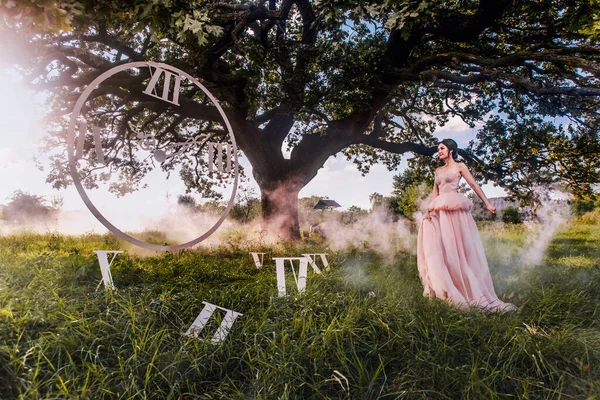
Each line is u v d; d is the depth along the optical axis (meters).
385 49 11.09
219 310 3.52
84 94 4.47
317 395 2.27
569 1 8.76
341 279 4.90
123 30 10.16
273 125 14.12
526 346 2.76
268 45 10.58
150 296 3.65
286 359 2.53
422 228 4.57
